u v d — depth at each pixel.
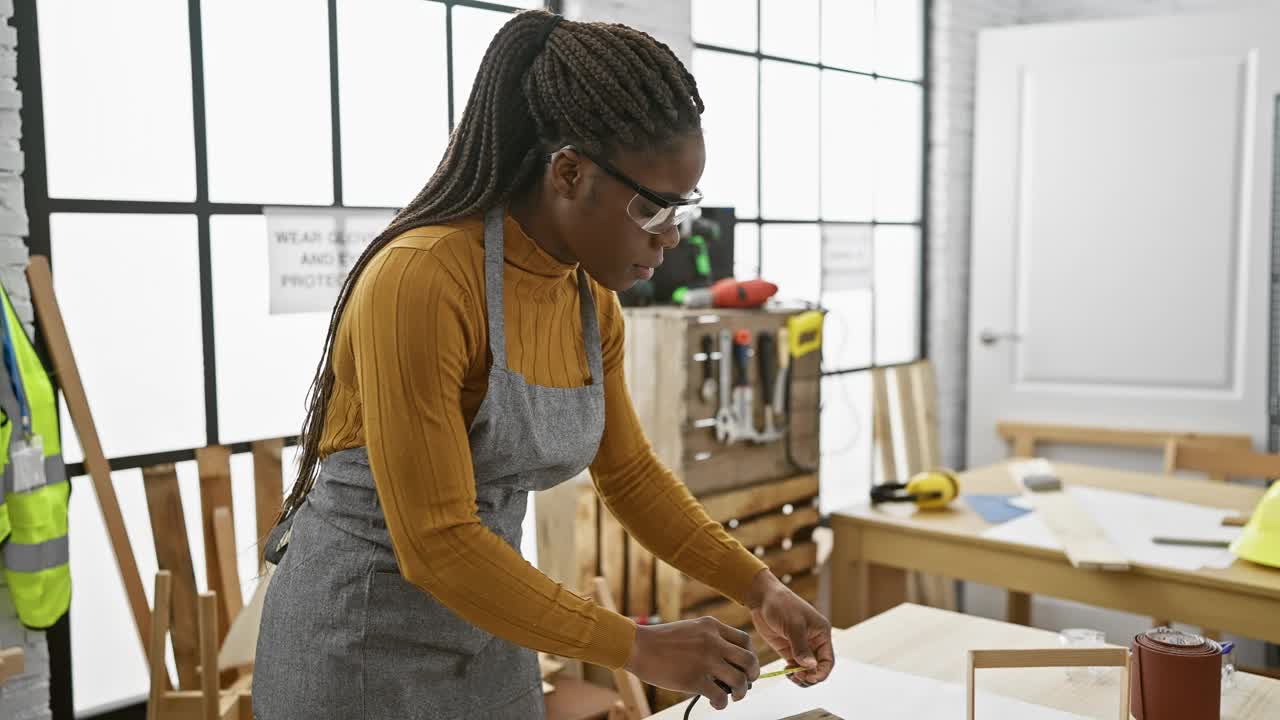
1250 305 3.95
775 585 1.38
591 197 1.13
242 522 2.54
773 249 3.71
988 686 1.47
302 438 1.32
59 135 2.22
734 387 2.65
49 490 2.10
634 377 2.63
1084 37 4.10
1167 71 3.99
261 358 2.55
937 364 4.45
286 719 1.26
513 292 1.21
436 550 1.07
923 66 4.33
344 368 1.19
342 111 2.64
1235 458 3.09
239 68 2.46
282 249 2.54
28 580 2.06
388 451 1.07
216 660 1.95
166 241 2.38
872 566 2.66
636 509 1.43
